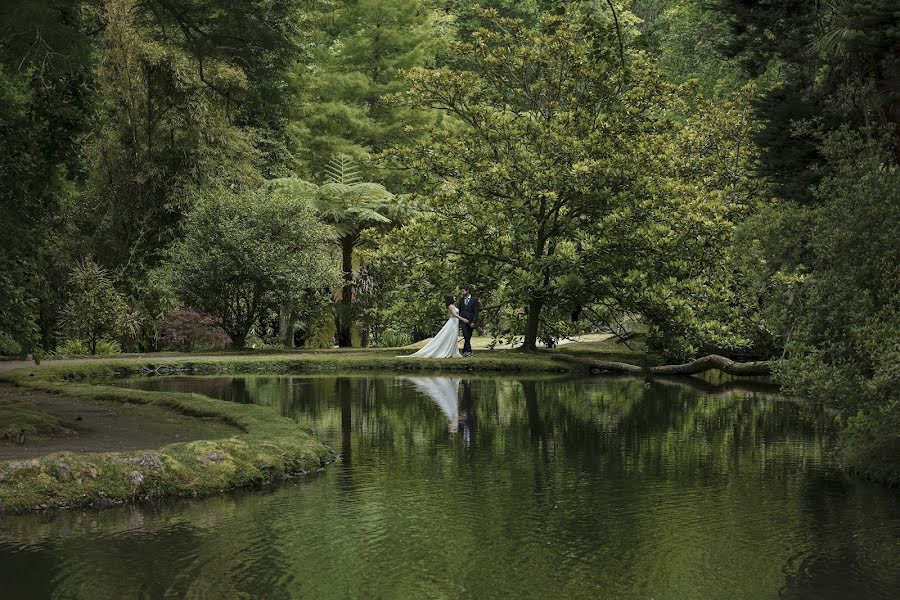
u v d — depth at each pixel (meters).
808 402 11.52
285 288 27.98
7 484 8.00
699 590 5.94
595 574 6.25
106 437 10.29
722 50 15.56
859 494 8.77
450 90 26.88
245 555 6.64
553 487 9.03
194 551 6.73
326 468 9.98
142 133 29.72
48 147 12.66
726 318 23.64
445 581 6.09
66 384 15.96
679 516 7.86
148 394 13.93
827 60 14.10
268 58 15.74
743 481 9.37
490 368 24.14
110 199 29.61
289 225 28.31
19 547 6.82
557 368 24.31
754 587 6.01
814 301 10.47
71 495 8.09
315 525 7.50
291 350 28.42
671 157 26.23
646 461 10.48
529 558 6.61
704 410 15.34
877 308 10.00
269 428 10.94
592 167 24.14
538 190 25.06
